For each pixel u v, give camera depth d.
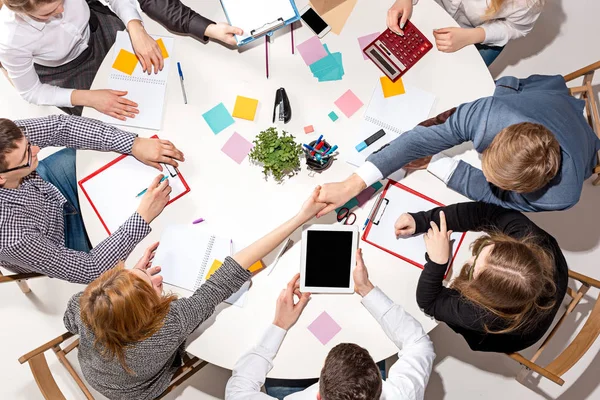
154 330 1.46
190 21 1.80
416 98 1.81
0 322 2.36
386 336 1.68
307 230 1.68
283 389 1.84
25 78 1.91
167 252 1.72
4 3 1.60
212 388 2.32
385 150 1.69
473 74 1.83
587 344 1.66
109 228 1.74
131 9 1.87
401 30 1.83
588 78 2.03
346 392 1.34
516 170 1.40
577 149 1.57
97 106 1.80
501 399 2.37
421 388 1.61
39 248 1.65
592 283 1.82
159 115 1.80
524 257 1.47
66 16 1.89
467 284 1.55
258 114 1.80
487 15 2.01
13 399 2.31
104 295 1.40
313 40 1.84
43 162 2.03
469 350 2.39
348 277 1.69
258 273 1.70
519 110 1.58
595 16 2.72
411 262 1.73
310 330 1.67
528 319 1.60
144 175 1.76
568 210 2.53
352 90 1.82
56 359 2.34
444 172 1.75
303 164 1.78
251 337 1.66
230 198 1.75
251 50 1.84
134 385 1.63
